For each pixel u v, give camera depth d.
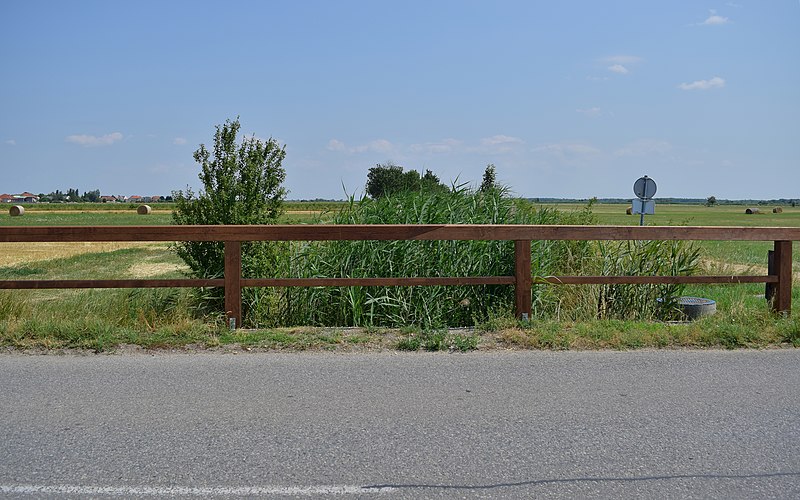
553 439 4.51
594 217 13.94
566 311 9.27
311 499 3.66
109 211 96.31
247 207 9.85
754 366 6.40
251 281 7.69
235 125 9.98
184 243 9.91
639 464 4.13
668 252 9.84
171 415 4.94
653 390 5.61
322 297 9.12
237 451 4.29
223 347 6.96
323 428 4.68
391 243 9.33
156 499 3.66
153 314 8.09
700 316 9.22
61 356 6.64
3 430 4.64
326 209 10.83
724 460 4.20
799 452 4.33
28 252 27.50
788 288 8.30
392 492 3.74
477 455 4.24
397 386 5.66
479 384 5.73
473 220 10.16
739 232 8.20
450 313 9.06
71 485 3.82
